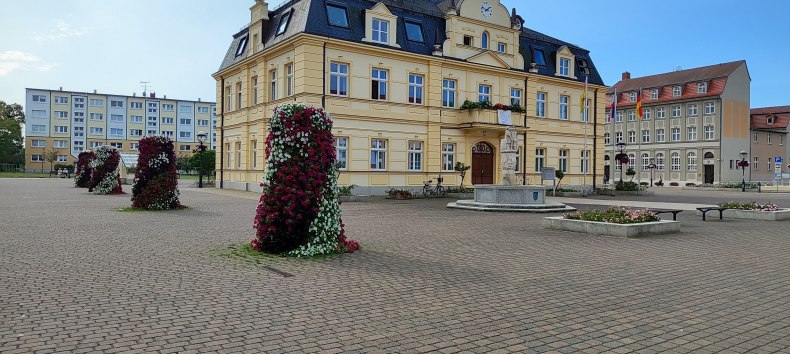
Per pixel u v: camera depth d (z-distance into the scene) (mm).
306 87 28781
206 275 8625
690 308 6914
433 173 33438
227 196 29344
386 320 6250
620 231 13867
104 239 12562
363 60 30859
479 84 35750
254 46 34500
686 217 20016
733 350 5352
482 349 5312
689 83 71188
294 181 10664
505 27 36875
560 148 40250
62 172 70562
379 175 31578
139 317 6227
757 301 7297
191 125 105688
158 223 16031
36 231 13930
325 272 8961
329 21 29828
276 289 7715
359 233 14102
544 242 12695
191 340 5453
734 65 70188
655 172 73625
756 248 12078
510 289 7875
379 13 31375
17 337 5461
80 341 5367
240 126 36125
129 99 100375
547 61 39969
